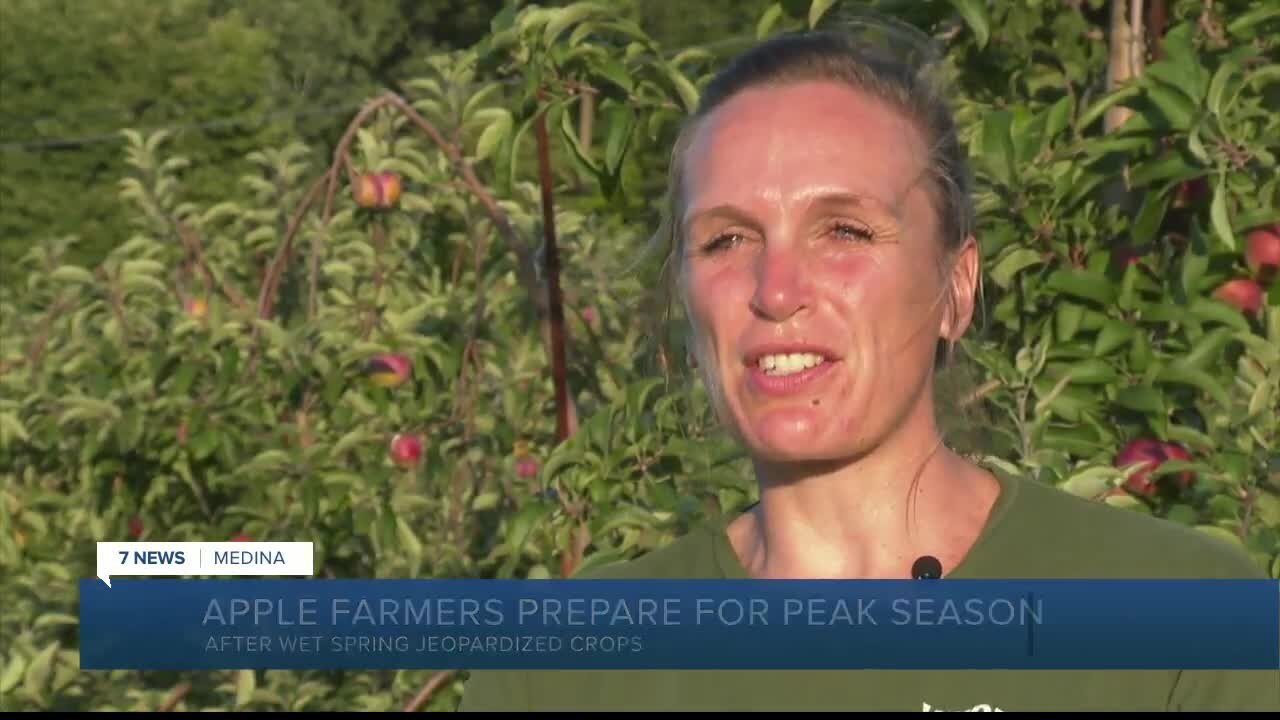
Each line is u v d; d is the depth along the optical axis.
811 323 1.33
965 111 2.84
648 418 3.04
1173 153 2.57
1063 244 2.67
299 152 4.86
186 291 4.66
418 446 3.94
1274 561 2.47
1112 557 1.33
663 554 1.48
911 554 1.38
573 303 3.90
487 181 4.31
